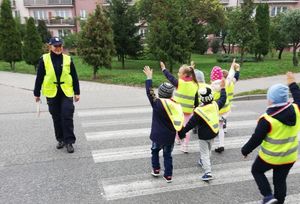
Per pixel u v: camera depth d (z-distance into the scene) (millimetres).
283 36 27125
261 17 27547
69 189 5008
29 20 23031
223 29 34312
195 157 6320
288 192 4965
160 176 5457
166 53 20312
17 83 16625
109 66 18219
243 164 6004
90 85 15867
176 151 6641
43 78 6488
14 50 23406
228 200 4691
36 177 5426
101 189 5004
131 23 24812
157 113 5031
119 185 5137
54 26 49938
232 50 39156
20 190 4988
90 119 9398
